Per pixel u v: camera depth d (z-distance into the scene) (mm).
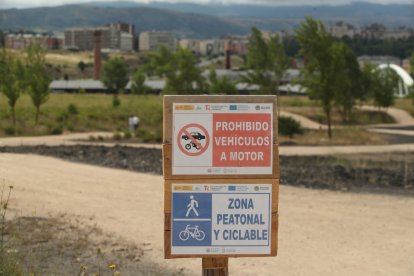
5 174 19922
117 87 122500
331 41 45781
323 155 30906
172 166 5281
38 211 14047
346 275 10188
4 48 44625
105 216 14250
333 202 17016
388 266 10828
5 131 40562
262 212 5344
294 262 10883
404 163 26922
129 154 26766
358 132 47656
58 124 45875
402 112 78812
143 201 16422
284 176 21172
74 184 18609
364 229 13734
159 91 105625
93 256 10242
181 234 5320
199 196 5312
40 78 45125
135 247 11172
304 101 83000
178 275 9648
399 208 16328
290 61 62219
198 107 5273
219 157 5301
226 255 5344
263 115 5309
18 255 9375
